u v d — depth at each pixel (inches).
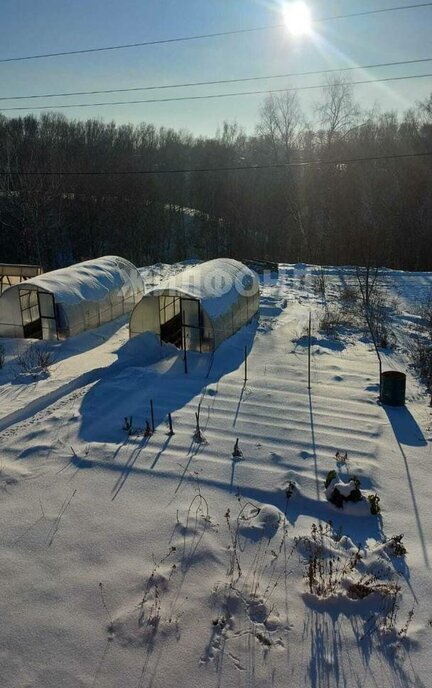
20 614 247.0
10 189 1653.5
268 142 2222.0
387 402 468.8
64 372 548.1
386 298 930.7
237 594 257.1
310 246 1706.4
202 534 299.4
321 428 425.1
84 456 378.3
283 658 226.5
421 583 267.3
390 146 2148.1
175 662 224.1
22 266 904.3
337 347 641.0
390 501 334.0
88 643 232.7
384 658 226.7
